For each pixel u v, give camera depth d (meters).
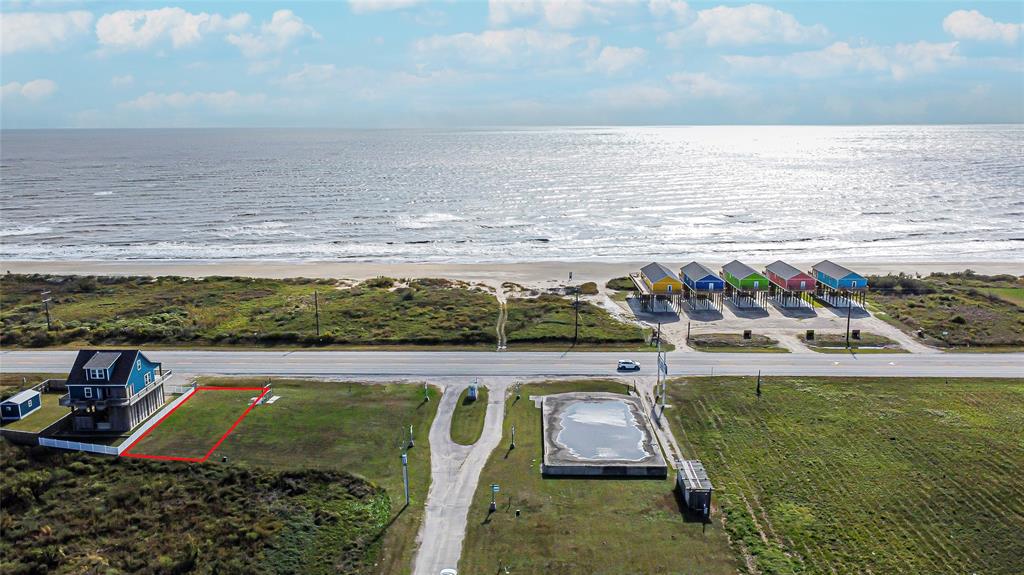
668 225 181.12
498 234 170.25
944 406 64.31
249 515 48.00
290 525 46.94
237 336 84.88
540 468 54.22
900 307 98.00
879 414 62.69
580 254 148.62
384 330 87.50
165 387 69.44
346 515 48.03
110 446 55.59
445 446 57.62
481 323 90.50
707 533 45.91
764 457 55.34
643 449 56.44
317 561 43.56
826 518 47.22
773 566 42.44
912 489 50.50
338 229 175.75
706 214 197.25
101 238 164.62
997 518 46.97
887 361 76.56
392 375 73.12
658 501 49.69
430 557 43.66
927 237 165.12
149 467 53.56
